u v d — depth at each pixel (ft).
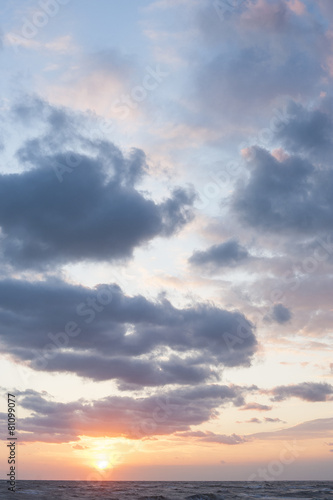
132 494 240.53
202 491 297.33
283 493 276.62
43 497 196.65
